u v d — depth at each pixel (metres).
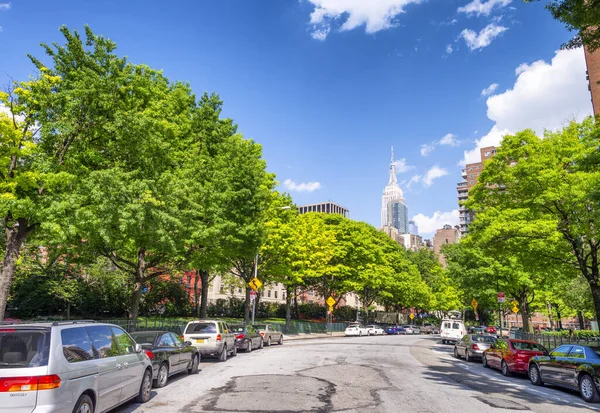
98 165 16.77
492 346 17.95
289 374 13.48
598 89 46.56
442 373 15.30
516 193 23.16
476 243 23.92
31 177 13.66
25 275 26.33
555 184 19.64
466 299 66.56
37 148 14.53
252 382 11.71
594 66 47.22
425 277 78.88
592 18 9.67
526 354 15.06
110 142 16.59
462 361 20.98
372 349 25.84
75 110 14.94
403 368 16.27
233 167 23.58
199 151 23.52
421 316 91.69
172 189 17.33
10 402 5.36
